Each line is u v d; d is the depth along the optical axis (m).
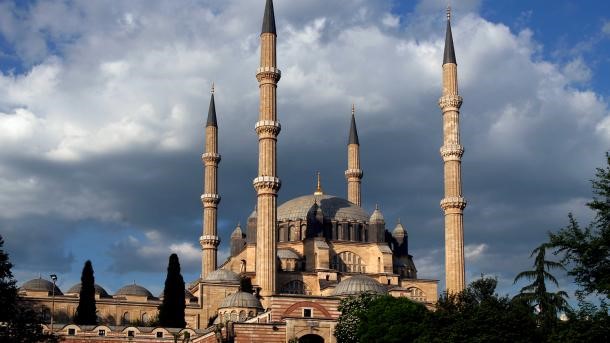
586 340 88.75
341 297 159.38
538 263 120.69
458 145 192.88
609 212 88.38
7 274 109.00
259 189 186.62
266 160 188.38
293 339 146.62
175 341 162.12
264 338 149.50
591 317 90.75
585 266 89.75
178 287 186.00
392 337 130.50
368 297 151.38
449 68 198.25
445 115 196.12
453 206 189.12
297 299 157.25
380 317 134.38
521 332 114.50
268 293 180.88
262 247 183.50
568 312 106.06
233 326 148.88
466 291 145.88
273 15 198.25
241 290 183.62
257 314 170.12
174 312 183.88
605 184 89.19
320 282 195.75
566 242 90.00
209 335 156.38
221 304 177.75
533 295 119.56
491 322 115.38
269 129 189.88
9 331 108.69
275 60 196.00
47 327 172.25
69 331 173.25
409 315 133.62
